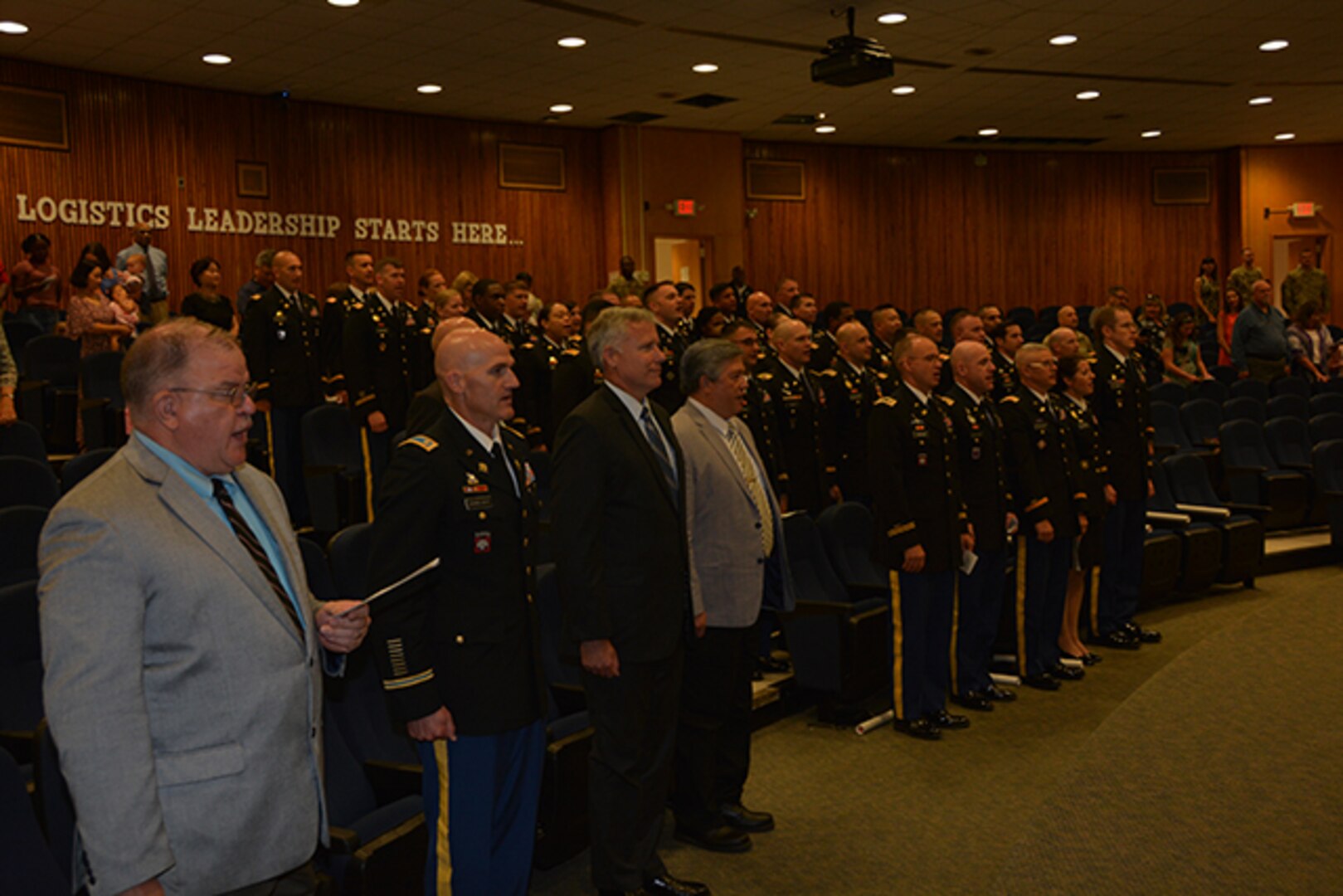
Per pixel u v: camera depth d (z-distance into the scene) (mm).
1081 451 5410
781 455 5598
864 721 4715
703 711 3539
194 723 1775
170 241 10812
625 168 13789
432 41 9727
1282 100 13484
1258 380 9766
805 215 15453
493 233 13227
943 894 3225
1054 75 11844
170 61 10016
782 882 3316
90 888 1638
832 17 9469
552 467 3051
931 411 4590
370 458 6426
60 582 1684
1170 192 17031
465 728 2615
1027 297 16688
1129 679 5324
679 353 6453
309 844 1907
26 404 6789
